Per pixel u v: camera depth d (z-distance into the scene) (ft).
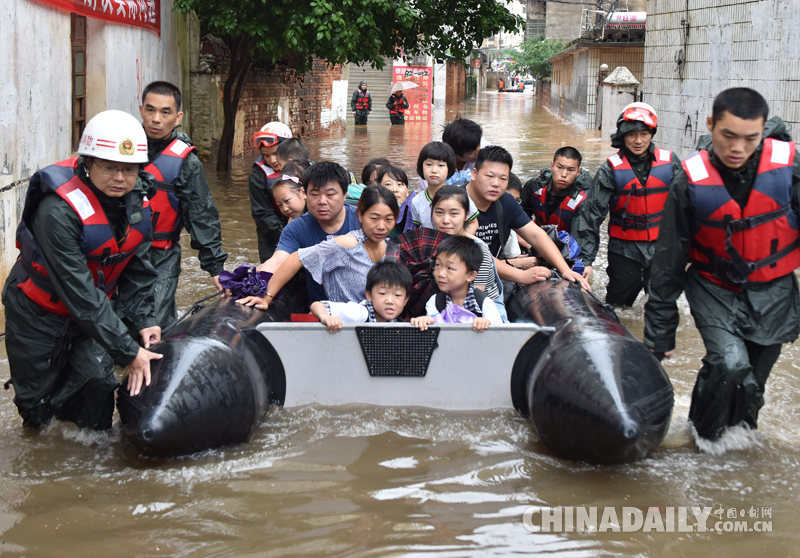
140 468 11.23
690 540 9.48
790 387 15.14
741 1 39.78
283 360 12.94
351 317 13.25
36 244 11.76
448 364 12.98
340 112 77.61
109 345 11.30
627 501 10.46
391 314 13.30
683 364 16.70
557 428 11.39
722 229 11.70
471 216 14.89
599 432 10.94
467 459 11.58
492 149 15.12
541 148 61.57
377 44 37.22
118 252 12.04
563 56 118.11
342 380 13.05
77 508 10.07
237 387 11.59
